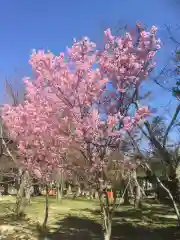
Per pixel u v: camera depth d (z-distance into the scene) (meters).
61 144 7.99
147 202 32.03
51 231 14.59
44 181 13.25
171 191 13.14
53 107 7.58
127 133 8.09
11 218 18.20
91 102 7.55
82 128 7.36
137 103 8.12
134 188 29.36
